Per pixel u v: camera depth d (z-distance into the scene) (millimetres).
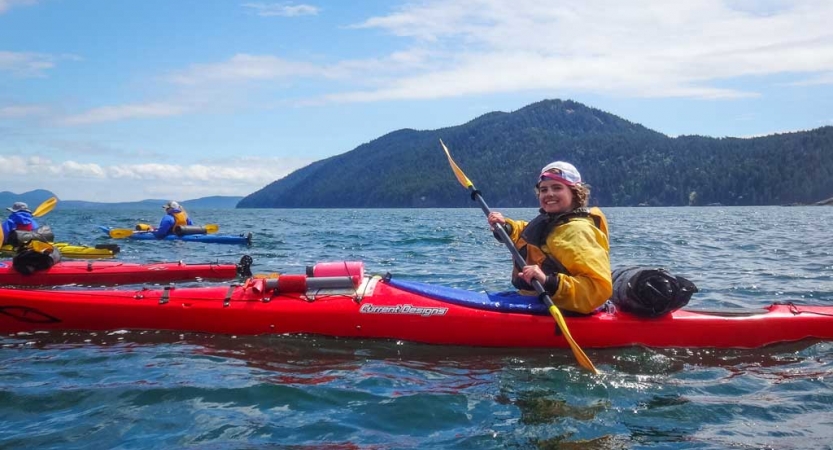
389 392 3793
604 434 3238
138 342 4738
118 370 4125
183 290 5113
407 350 4602
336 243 15445
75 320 4934
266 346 4637
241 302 4945
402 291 4949
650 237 18328
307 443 3109
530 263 4715
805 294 7246
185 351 4520
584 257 4383
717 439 3180
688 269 9766
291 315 4840
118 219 37188
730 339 4688
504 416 3461
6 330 4965
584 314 4668
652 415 3484
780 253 12570
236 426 3293
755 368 4289
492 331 4656
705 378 4090
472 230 22719
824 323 4777
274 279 5051
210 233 17312
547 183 4590
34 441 3109
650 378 4078
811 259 11258
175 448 3031
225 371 4113
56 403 3582
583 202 4641
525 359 4438
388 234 19828
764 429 3301
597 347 4633
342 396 3723
